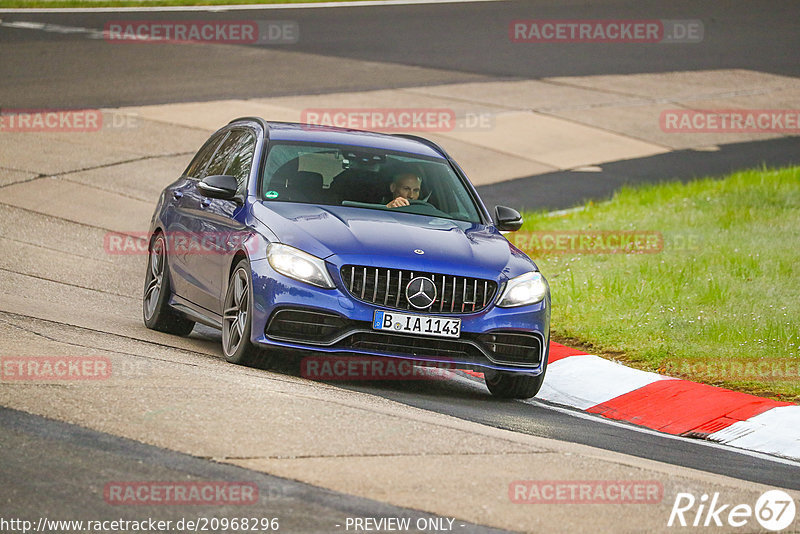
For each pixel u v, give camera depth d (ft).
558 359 115.44
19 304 112.47
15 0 420.77
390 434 71.67
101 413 69.05
